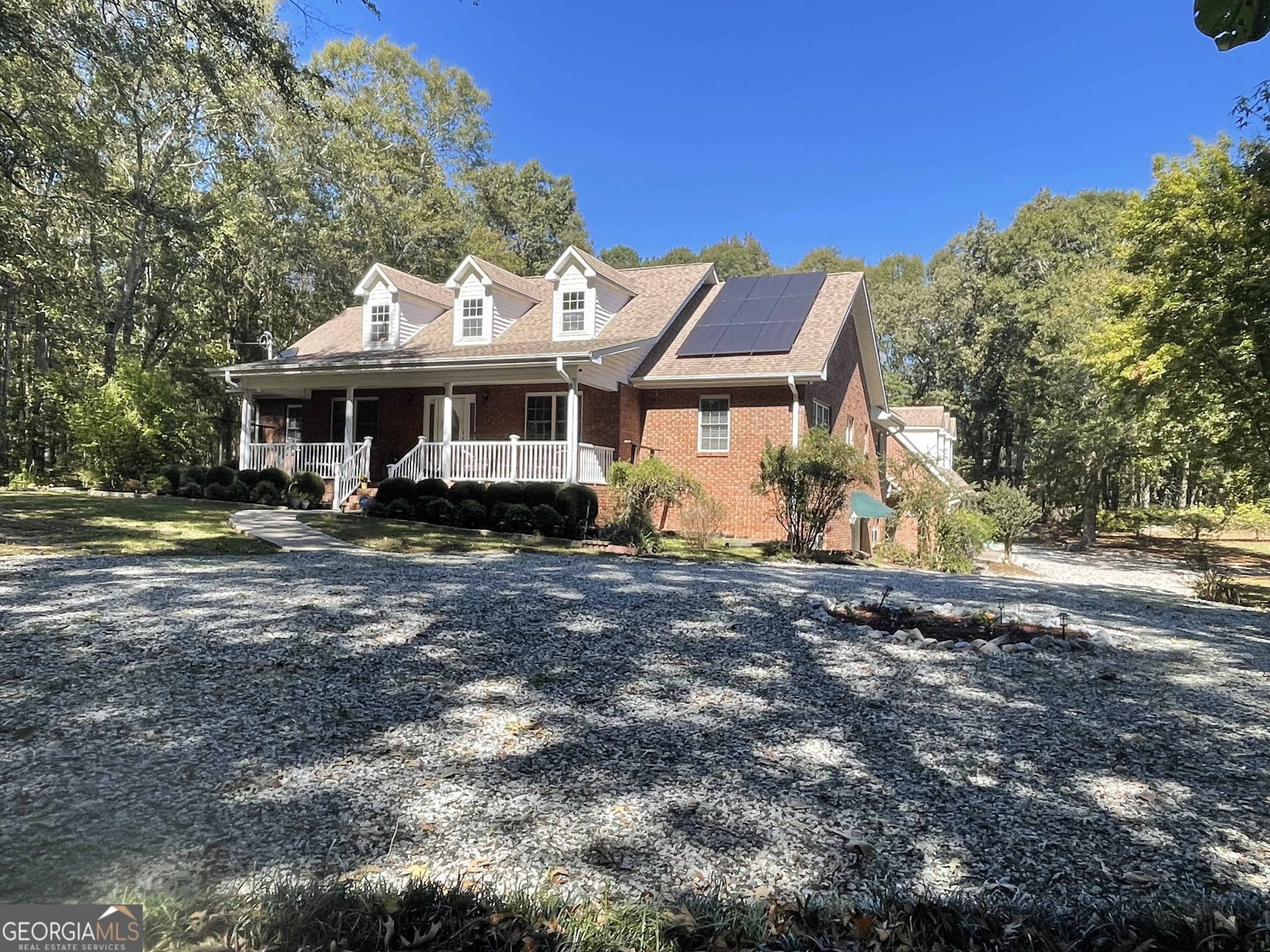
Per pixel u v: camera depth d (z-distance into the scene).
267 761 3.64
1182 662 6.36
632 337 18.33
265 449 20.19
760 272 61.50
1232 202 14.52
